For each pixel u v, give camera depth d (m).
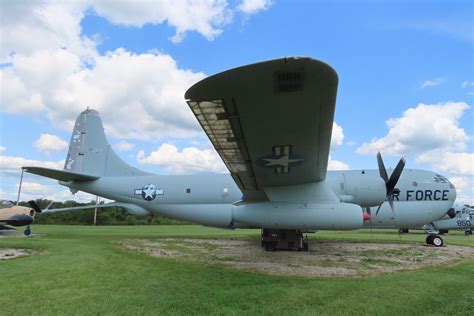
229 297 5.12
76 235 16.62
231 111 4.99
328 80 4.18
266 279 6.41
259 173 7.95
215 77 4.11
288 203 8.74
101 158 16.27
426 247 12.79
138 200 14.99
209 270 7.34
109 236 16.30
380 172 12.45
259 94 4.52
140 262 8.19
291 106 4.84
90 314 4.26
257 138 6.00
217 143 6.21
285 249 11.28
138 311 4.41
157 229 25.50
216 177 14.45
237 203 9.77
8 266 7.35
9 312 4.31
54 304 4.65
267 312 4.45
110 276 6.47
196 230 24.19
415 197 13.54
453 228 25.20
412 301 4.97
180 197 14.40
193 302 4.85
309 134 5.81
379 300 5.01
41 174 15.28
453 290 5.60
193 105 4.80
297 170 7.77
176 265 7.92
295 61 3.80
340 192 11.57
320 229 8.70
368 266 8.22
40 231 20.11
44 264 7.60
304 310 4.54
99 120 16.72
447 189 13.62
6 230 16.84
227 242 14.04
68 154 16.53
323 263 8.63
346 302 4.90
